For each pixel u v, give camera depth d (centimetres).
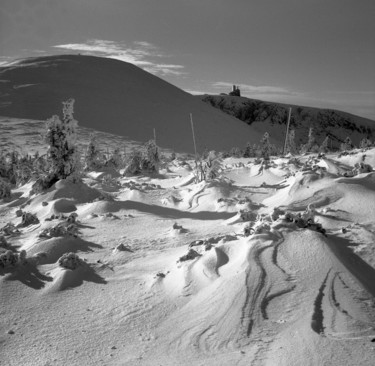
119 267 819
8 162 2497
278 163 1692
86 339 572
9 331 593
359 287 644
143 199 1402
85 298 693
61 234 978
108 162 2616
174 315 620
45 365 516
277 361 484
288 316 576
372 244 798
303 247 741
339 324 548
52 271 788
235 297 622
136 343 560
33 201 1472
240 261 712
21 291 718
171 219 1168
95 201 1352
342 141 19862
